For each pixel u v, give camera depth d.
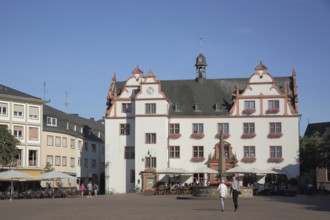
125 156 73.38
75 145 87.25
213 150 72.00
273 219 25.95
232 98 74.88
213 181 69.06
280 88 75.81
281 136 70.69
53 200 50.88
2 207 38.03
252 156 71.12
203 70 78.75
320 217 27.22
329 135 79.44
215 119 72.50
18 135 72.88
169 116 73.25
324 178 90.50
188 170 71.88
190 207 36.41
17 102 73.12
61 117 86.38
